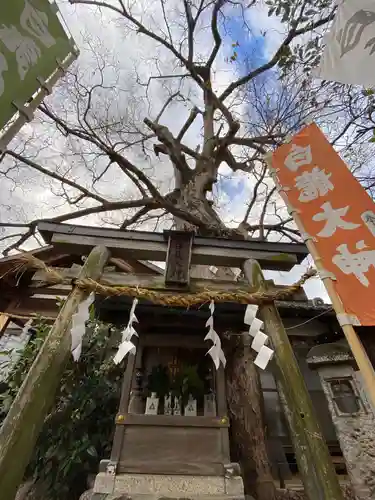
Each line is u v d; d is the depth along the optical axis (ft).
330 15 21.77
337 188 11.46
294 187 12.06
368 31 9.20
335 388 12.04
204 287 11.04
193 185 26.58
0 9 12.98
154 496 9.92
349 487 12.64
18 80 12.71
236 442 13.73
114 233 12.65
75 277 10.93
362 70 9.08
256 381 15.25
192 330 14.44
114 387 16.58
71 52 16.89
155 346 14.08
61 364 7.96
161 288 10.89
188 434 11.31
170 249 12.18
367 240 9.81
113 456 10.73
